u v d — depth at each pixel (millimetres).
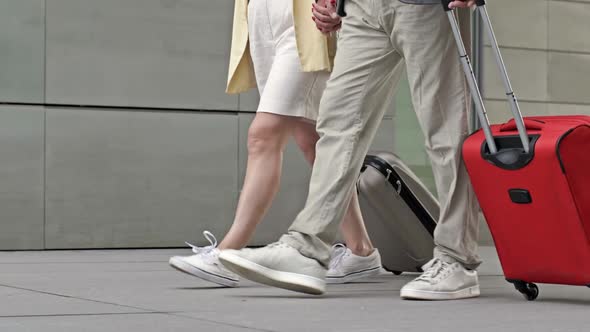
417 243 7762
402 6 5715
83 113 11492
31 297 5824
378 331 4262
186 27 11930
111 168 11609
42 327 4379
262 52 7055
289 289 5789
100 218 11562
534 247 5555
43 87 11328
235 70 7207
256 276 5711
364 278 7578
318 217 5785
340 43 6000
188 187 11945
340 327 4395
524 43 12828
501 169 5492
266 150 6820
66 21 11406
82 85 11477
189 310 5105
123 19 11648
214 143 12070
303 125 7211
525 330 4328
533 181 5387
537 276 5633
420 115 5883
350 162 5836
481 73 12641
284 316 4828
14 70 11203
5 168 11180
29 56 11266
